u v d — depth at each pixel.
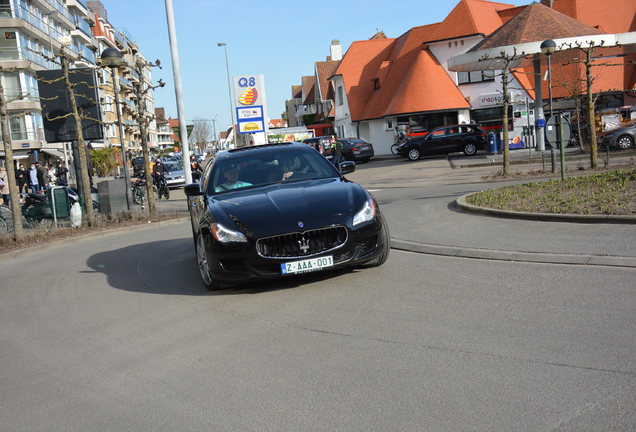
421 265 7.05
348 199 6.42
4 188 21.78
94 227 15.32
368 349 4.47
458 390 3.63
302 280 6.78
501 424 3.16
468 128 32.44
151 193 16.75
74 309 6.70
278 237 5.96
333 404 3.60
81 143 15.37
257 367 4.33
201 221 6.63
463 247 7.71
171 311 6.14
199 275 7.85
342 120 49.81
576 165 18.62
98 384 4.32
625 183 10.96
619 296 5.22
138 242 12.17
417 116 38.50
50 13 52.62
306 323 5.24
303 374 4.12
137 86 16.50
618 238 7.35
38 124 46.94
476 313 5.09
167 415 3.68
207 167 8.42
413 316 5.16
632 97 34.56
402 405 3.50
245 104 30.03
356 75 47.78
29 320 6.43
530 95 36.06
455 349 4.31
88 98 16.70
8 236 13.50
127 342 5.26
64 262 10.46
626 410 3.20
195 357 4.68
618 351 4.01
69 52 55.59
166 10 16.31
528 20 28.45
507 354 4.13
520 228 8.61
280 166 7.68
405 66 42.94
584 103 27.31
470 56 28.41
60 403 4.04
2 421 3.83
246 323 5.43
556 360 3.95
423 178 21.34
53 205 15.38
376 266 7.12
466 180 18.16
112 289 7.58
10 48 44.44
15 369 4.85
